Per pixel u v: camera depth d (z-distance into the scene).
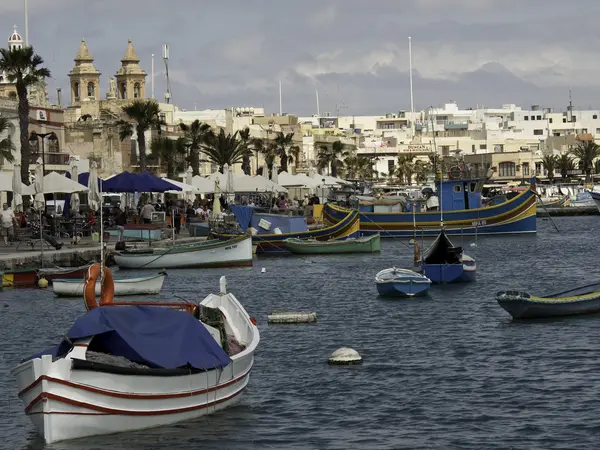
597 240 95.19
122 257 64.38
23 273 54.38
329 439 24.19
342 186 127.12
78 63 150.25
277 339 37.38
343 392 28.67
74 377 22.44
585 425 24.92
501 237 100.12
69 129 125.06
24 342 37.62
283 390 28.84
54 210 86.69
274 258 75.81
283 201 110.94
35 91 109.94
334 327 40.31
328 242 79.31
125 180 74.50
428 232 100.56
